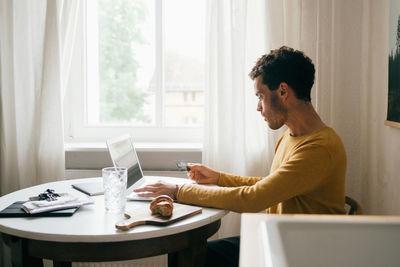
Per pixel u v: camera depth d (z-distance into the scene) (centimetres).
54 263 159
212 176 155
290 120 127
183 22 231
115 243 104
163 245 108
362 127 189
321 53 185
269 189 116
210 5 195
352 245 40
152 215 114
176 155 208
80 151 212
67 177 209
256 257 36
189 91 235
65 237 101
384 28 163
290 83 123
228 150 196
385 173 162
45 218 114
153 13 232
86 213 119
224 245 144
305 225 43
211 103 196
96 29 234
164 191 132
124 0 233
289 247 39
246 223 44
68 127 232
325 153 116
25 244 108
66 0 202
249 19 198
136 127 232
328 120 187
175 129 231
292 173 116
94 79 236
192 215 116
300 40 188
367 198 184
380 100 168
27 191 148
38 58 203
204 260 119
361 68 186
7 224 108
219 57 193
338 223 44
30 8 202
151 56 233
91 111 236
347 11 185
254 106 196
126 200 135
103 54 235
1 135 201
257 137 196
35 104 204
